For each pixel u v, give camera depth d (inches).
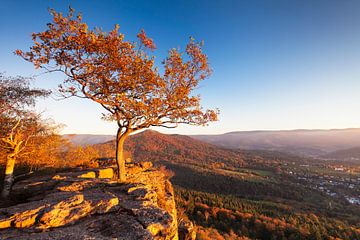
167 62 604.1
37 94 515.2
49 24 433.7
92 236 206.4
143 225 241.4
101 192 358.3
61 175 556.7
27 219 231.1
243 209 3791.8
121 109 546.6
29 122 537.6
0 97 457.7
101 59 485.1
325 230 2987.2
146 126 601.3
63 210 255.9
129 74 510.0
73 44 444.5
